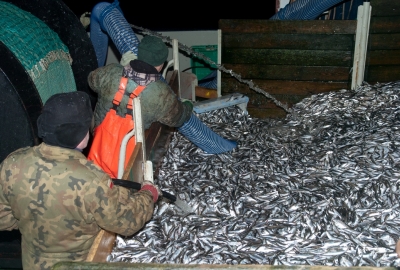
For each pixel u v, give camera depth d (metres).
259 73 7.36
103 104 4.35
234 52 7.33
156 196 3.40
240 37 7.23
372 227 4.48
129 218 2.91
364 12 6.75
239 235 4.48
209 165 5.85
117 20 6.36
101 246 3.43
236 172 5.68
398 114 6.62
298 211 4.80
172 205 4.95
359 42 6.95
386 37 7.21
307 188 5.22
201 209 4.94
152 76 4.23
